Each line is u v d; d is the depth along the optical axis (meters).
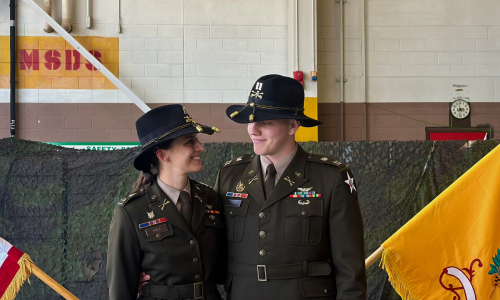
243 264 1.62
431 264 1.89
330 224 1.62
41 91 5.03
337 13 5.46
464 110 5.45
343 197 1.62
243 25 5.23
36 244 3.03
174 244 1.61
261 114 1.58
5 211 3.03
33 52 5.02
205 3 5.20
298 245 1.59
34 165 3.07
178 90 5.18
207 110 5.20
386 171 3.11
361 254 1.59
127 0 5.14
